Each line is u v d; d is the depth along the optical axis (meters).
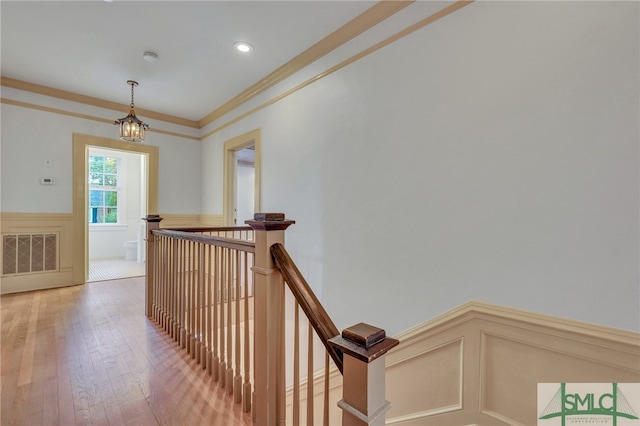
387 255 2.08
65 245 3.78
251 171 5.64
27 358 1.96
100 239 6.08
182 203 4.69
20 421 1.39
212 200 4.52
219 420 1.44
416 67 1.91
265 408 1.31
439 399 1.79
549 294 1.40
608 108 1.25
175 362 1.96
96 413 1.46
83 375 1.79
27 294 3.40
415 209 1.92
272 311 1.30
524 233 1.48
